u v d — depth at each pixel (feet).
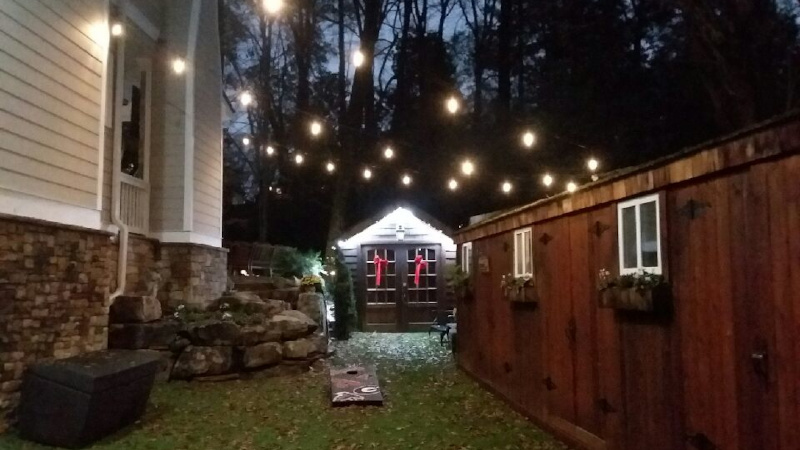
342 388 26.84
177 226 37.27
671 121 53.42
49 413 19.75
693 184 13.58
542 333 22.76
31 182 21.86
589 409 18.88
